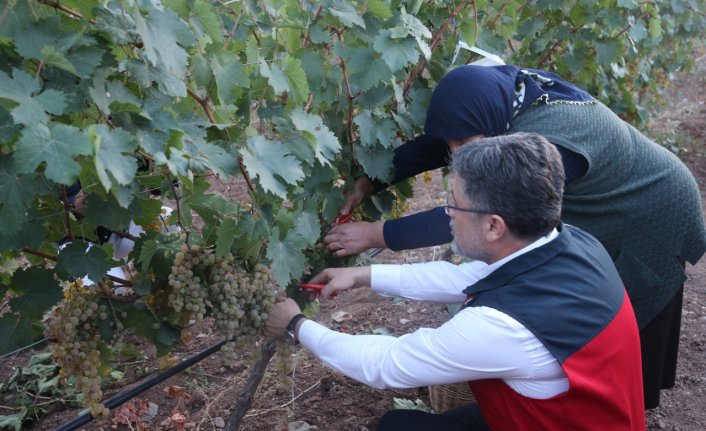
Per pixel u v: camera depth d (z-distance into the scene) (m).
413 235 2.47
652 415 3.47
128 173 1.47
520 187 1.84
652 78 6.37
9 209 1.51
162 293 2.12
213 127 1.98
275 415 3.34
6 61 1.53
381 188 2.76
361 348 2.10
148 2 1.67
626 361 1.98
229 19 2.16
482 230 1.93
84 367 1.96
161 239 2.05
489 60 2.75
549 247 1.95
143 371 3.66
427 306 4.27
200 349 3.89
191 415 3.37
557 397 1.91
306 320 2.22
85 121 1.69
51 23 1.50
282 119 2.08
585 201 2.51
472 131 2.38
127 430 3.28
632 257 2.61
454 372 1.94
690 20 6.15
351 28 2.39
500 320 1.86
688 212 2.62
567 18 3.92
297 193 2.29
